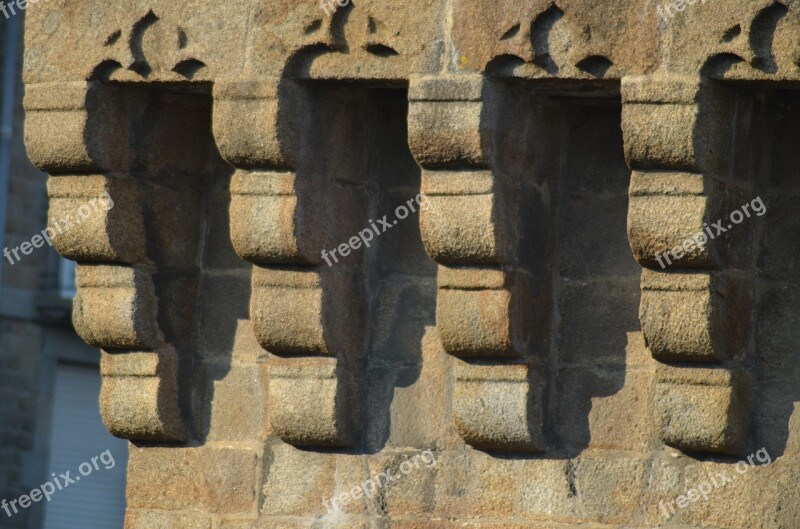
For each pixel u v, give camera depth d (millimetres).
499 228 19156
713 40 18266
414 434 20469
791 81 18219
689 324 18656
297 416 20438
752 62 18172
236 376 21312
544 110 19922
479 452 20141
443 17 19188
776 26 18078
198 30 20203
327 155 20250
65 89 20703
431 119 19109
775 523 18875
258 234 20047
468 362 19766
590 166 20016
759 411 19156
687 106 18297
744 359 19109
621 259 19844
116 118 20797
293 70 19859
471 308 19406
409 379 20531
